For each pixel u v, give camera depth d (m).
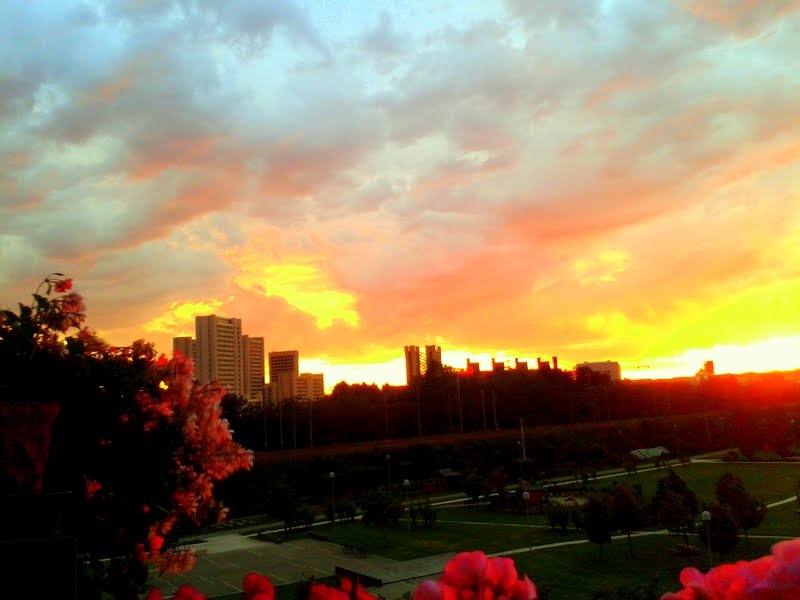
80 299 4.54
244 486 57.50
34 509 2.80
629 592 16.95
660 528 40.00
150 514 4.45
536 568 31.61
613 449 85.62
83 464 4.33
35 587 2.52
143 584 4.39
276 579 32.59
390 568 33.47
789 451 74.25
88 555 4.36
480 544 38.94
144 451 4.41
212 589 30.33
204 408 4.88
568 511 42.75
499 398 100.19
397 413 91.19
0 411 2.99
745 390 116.44
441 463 71.25
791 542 1.97
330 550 40.19
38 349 4.27
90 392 4.38
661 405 110.62
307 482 62.88
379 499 48.16
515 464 68.75
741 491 33.75
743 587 1.96
